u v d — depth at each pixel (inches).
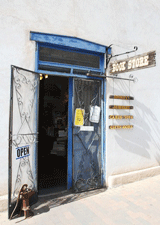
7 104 124.0
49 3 139.3
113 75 173.5
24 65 130.3
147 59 134.6
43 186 165.6
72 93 153.9
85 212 123.3
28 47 131.9
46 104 295.0
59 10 143.7
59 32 143.8
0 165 121.0
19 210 119.9
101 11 166.7
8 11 124.2
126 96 180.4
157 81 210.7
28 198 116.9
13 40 126.0
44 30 137.4
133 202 138.3
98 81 166.2
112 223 111.5
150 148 201.5
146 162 197.5
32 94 131.6
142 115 195.5
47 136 269.7
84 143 159.3
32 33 132.8
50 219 114.0
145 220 115.2
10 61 125.0
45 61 141.1
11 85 111.2
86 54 161.8
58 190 157.8
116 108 172.4
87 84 161.2
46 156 257.4
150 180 186.1
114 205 133.6
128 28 185.6
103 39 167.5
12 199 115.6
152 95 205.6
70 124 157.3
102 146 167.2
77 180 155.1
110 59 172.1
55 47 146.3
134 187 167.5
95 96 165.0
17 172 119.5
